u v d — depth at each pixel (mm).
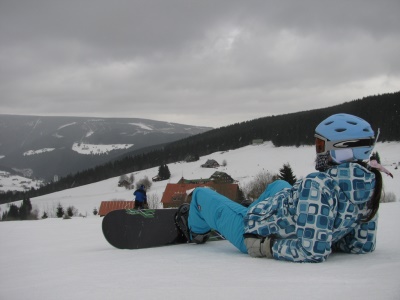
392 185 49125
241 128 144875
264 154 114250
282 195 2758
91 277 2270
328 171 2520
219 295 1734
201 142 140000
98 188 114500
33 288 2082
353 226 2633
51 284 2152
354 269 2158
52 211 88625
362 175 2455
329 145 2508
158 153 139375
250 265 2436
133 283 2039
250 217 2834
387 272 2008
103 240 5484
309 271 2164
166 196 53500
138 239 3656
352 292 1664
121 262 2801
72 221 12641
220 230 3174
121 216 3717
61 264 2980
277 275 2086
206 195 3316
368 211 2541
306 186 2502
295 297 1643
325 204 2459
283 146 116938
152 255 3080
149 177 114625
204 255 2949
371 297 1580
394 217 5941
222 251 3160
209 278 2082
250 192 48781
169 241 3730
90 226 9547
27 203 86812
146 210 3814
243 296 1704
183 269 2377
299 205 2510
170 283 2000
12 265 3191
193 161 124688
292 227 2641
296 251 2492
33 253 4148
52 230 8594
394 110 96750
